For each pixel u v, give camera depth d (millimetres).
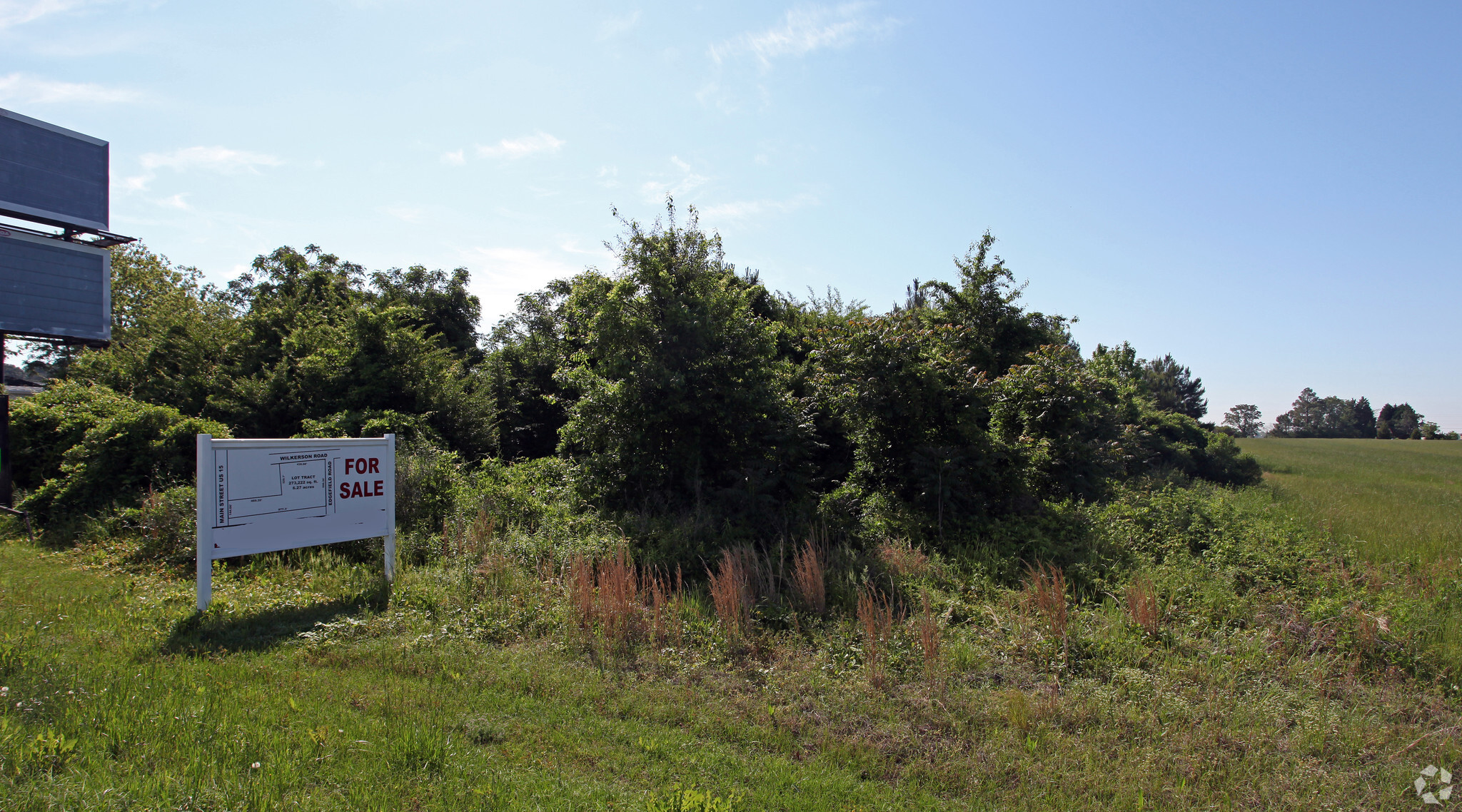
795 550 9156
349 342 16375
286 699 4902
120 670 5262
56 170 14875
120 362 17922
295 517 7707
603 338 12000
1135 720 5312
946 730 5145
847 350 12492
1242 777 4602
